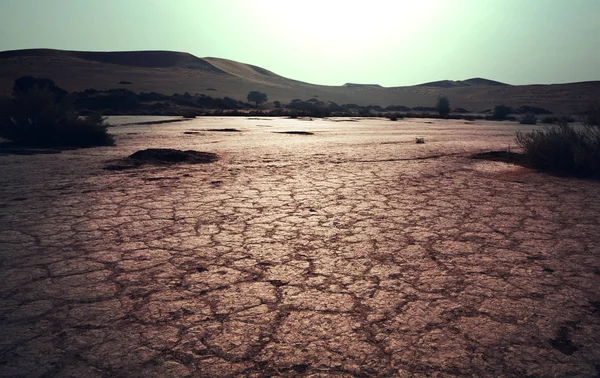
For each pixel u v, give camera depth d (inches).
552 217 215.8
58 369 92.5
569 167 356.8
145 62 6058.1
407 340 103.7
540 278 140.9
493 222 206.7
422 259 157.9
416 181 312.7
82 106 2135.8
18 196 259.8
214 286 134.6
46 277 141.4
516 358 96.6
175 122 1272.1
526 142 400.5
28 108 605.3
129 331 108.0
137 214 219.1
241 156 460.4
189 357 97.0
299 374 90.8
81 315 116.2
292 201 249.3
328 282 137.6
